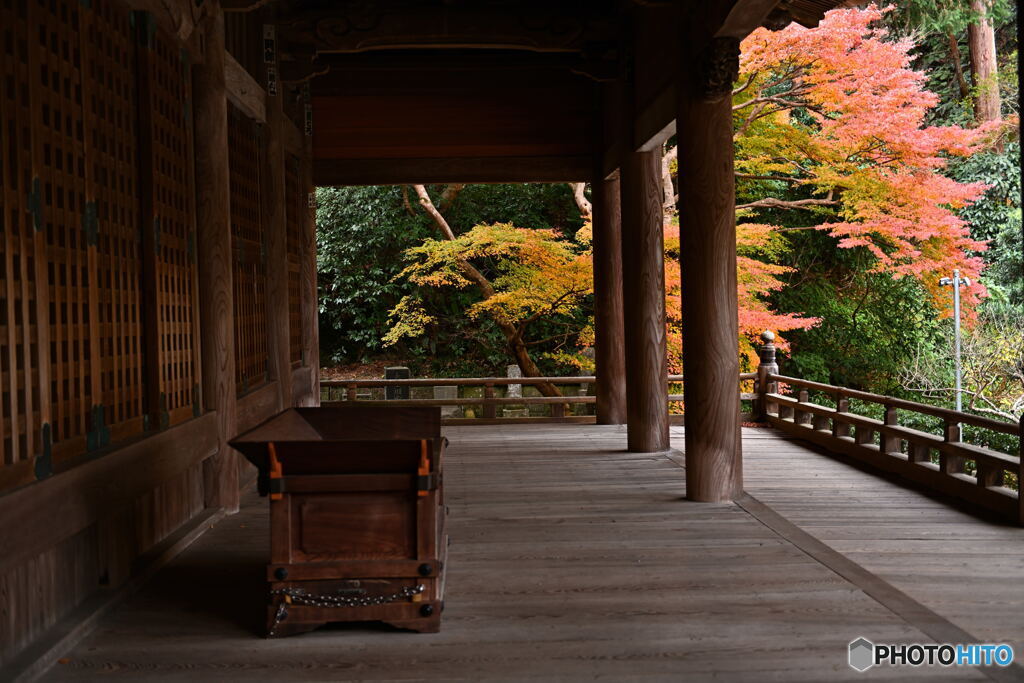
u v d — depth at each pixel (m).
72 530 3.26
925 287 12.46
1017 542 4.54
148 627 3.40
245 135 6.57
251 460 3.35
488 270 14.88
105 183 3.92
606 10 7.60
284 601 3.27
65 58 3.51
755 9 4.87
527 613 3.52
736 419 5.68
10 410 2.91
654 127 6.69
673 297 11.15
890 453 6.64
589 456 7.61
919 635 3.21
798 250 14.15
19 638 3.00
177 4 4.72
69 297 3.47
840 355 14.24
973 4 13.95
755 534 4.78
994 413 11.96
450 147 9.05
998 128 13.40
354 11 7.27
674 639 3.21
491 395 10.03
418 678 2.89
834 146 11.20
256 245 6.89
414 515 3.31
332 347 16.83
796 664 2.96
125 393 4.10
